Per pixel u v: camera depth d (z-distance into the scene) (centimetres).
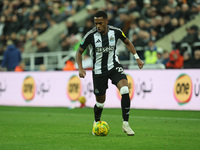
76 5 8025
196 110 4438
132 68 5319
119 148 1903
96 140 2197
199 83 4425
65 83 5394
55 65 6519
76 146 1969
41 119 3741
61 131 2705
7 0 9156
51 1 8525
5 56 6278
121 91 2378
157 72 4716
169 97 4638
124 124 2388
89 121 3525
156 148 1902
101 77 2445
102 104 2523
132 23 6031
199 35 5244
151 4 6531
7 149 1881
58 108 5169
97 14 2391
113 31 2453
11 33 8106
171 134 2495
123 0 6881
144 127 2969
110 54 2442
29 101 5709
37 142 2125
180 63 4931
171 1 6309
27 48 7500
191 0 6150
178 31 5916
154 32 5812
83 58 5956
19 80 5841
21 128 2912
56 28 7712
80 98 5034
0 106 5731
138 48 5600
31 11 8225
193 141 2150
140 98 4822
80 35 6538
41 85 5600
